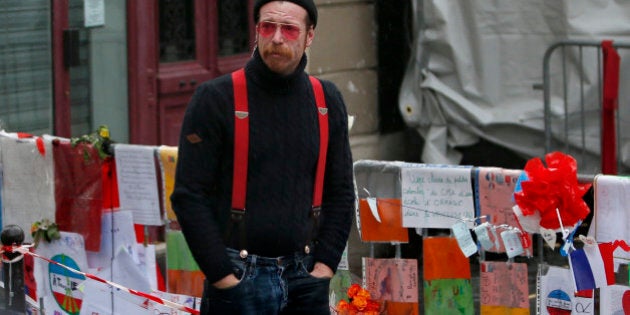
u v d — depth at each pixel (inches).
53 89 759.1
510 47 788.6
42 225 569.3
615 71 711.1
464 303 474.9
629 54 748.6
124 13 778.2
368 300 491.8
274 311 398.9
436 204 473.4
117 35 777.6
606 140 716.7
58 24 753.0
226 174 392.8
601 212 429.4
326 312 410.6
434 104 818.2
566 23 761.6
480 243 465.1
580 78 759.1
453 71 810.2
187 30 814.5
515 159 834.2
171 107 811.4
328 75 819.4
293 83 396.8
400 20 856.3
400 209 484.1
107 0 770.8
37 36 748.6
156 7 791.1
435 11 800.3
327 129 406.0
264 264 395.2
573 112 772.0
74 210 560.7
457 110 809.5
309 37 400.2
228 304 392.8
